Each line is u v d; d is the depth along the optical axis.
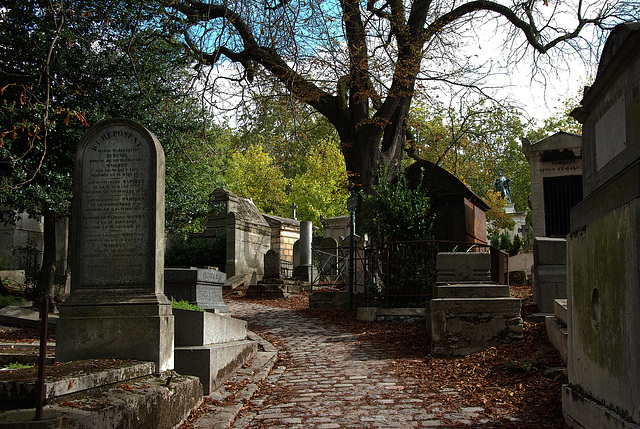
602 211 4.04
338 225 27.23
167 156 14.49
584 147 5.01
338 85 13.89
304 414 5.47
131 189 6.07
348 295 13.98
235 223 24.30
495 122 23.94
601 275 3.98
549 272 9.28
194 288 10.35
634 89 3.71
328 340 10.25
